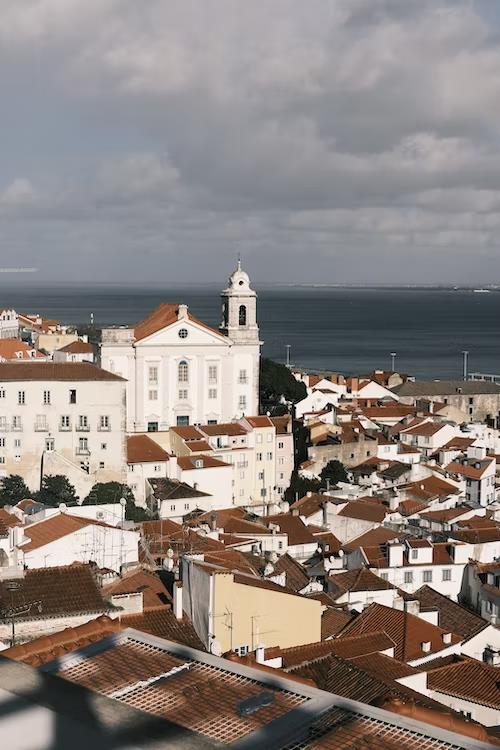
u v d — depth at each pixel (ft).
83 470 495.82
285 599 201.98
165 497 483.92
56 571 193.06
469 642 265.75
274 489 576.20
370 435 621.72
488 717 199.72
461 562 351.67
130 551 252.01
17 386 494.59
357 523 417.69
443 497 479.41
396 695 168.45
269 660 183.42
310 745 62.08
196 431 566.36
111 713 53.62
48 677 58.70
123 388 507.30
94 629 102.58
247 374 627.46
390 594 303.48
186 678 76.13
